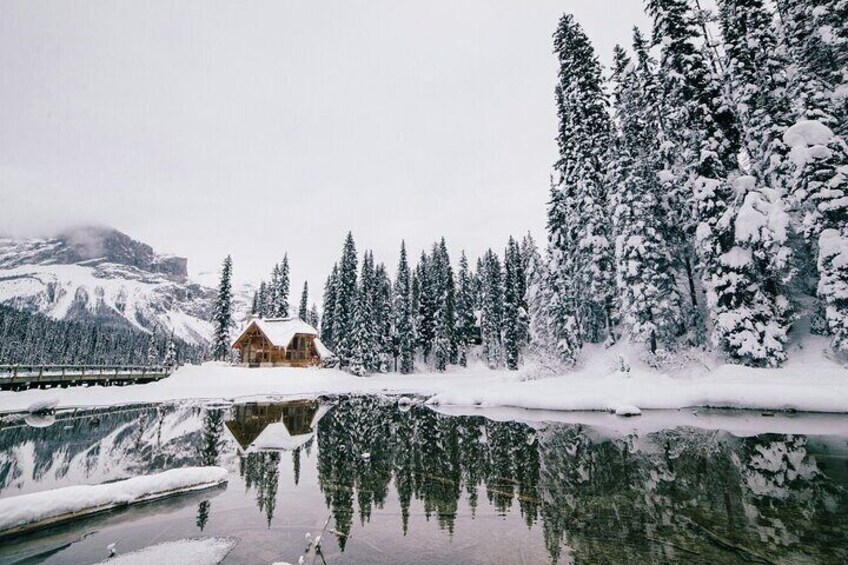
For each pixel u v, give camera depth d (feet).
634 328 85.05
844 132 76.13
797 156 70.49
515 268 225.15
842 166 68.03
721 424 53.31
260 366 170.81
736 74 86.33
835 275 65.00
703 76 86.74
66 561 21.27
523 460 41.22
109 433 60.03
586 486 32.17
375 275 219.61
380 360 200.23
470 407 86.63
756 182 84.23
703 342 84.89
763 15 84.99
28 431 61.87
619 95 104.58
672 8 91.25
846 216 67.31
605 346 98.17
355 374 179.01
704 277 81.41
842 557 19.35
